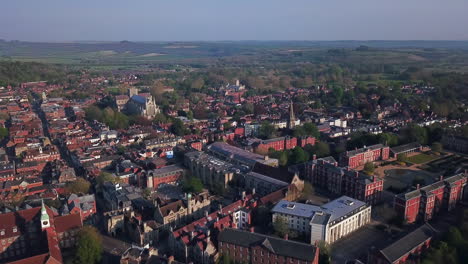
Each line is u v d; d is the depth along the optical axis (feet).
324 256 649.20
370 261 641.40
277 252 620.08
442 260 621.31
